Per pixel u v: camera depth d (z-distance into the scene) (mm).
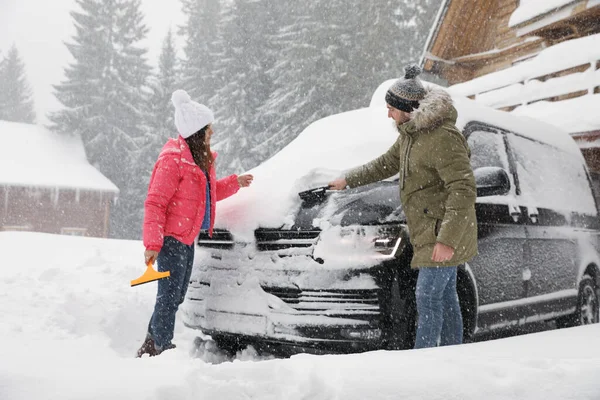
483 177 3145
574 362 1955
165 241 3287
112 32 44500
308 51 30031
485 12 13453
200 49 44625
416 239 2939
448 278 2873
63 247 8992
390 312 2982
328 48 29688
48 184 30609
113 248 9227
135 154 41625
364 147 3812
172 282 3289
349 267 3031
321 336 3031
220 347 3811
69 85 42188
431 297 2854
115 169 41688
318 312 3045
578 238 4824
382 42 30328
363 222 3129
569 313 4570
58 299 4750
